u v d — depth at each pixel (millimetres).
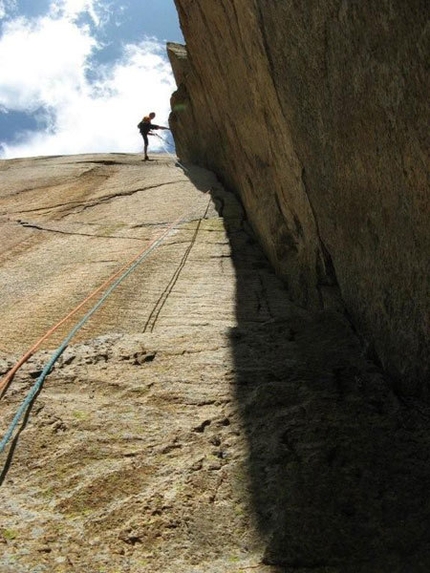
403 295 3117
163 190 10680
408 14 2434
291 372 3504
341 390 3281
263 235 6980
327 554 2270
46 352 3863
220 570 2238
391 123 2826
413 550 2252
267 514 2480
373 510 2447
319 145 3977
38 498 2559
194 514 2490
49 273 6906
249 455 2818
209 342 3924
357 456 2744
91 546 2320
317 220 4543
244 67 5902
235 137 7922
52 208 9984
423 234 2787
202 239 7750
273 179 6066
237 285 6117
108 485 2641
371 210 3359
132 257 7070
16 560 2215
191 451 2865
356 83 3105
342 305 4277
